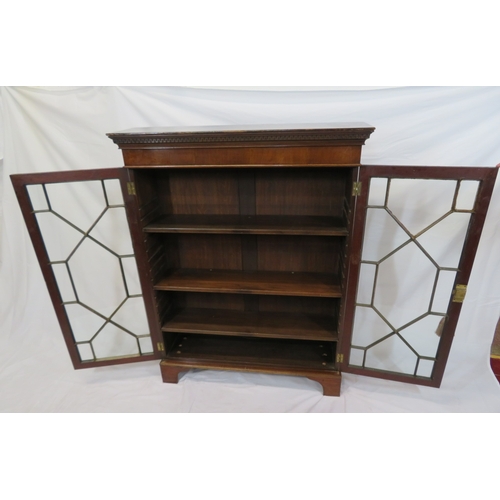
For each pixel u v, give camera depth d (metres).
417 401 1.34
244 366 1.40
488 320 1.53
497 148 1.27
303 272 1.42
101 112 1.42
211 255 1.46
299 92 1.32
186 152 1.09
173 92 1.37
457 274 1.11
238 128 1.12
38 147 1.49
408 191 1.37
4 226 1.63
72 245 1.62
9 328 1.76
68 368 1.56
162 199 1.39
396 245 1.45
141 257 1.26
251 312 1.52
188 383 1.46
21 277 1.73
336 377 1.33
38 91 1.41
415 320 1.22
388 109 1.30
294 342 1.52
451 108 1.26
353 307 1.23
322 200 1.31
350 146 1.02
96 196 1.53
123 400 1.38
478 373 1.47
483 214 1.02
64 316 1.31
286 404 1.34
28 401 1.37
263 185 1.32
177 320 1.46
